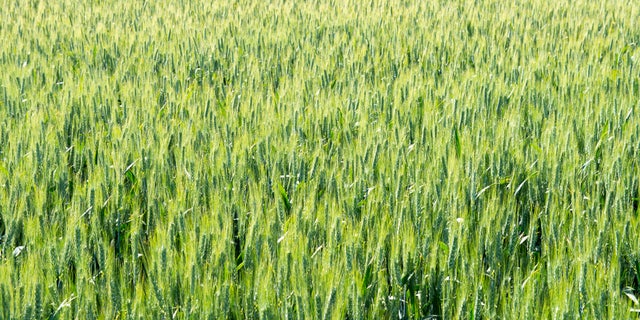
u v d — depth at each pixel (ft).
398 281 12.51
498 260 13.39
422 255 13.30
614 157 17.51
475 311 11.64
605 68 28.96
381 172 16.76
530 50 33.24
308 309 11.05
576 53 32.50
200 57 33.09
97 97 24.73
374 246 13.34
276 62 32.24
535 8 46.55
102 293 11.88
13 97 24.97
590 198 15.79
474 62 32.07
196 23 41.29
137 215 14.57
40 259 12.66
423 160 17.44
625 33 38.29
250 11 45.34
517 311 11.30
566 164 17.26
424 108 23.16
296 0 51.37
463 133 19.75
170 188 17.31
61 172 17.51
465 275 12.24
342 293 11.28
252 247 13.39
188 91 26.30
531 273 12.25
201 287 11.76
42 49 35.19
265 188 16.76
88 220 15.83
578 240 13.23
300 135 21.01
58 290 12.64
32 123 20.54
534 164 18.10
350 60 31.37
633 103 23.63
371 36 37.88
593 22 40.01
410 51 34.88
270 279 11.63
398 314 12.33
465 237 13.01
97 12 46.42
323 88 27.94
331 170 17.42
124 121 23.40
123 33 38.86
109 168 17.08
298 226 13.99
